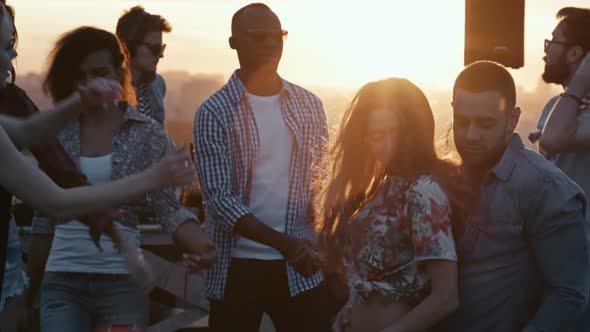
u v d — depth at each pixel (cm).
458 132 334
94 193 262
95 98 282
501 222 330
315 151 473
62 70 415
